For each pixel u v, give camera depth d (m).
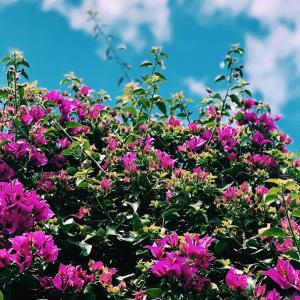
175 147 1.70
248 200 1.27
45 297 1.06
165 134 1.70
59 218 1.21
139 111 1.78
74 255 1.23
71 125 1.51
